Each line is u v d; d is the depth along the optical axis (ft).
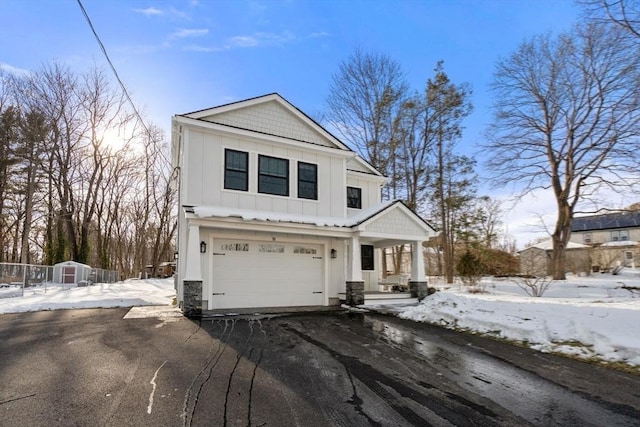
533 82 66.64
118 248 108.47
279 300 37.91
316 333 24.75
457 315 28.89
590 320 22.94
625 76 56.03
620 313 22.66
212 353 19.07
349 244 39.99
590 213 64.44
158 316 30.04
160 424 11.14
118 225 107.04
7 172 81.61
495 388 14.97
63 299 38.99
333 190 42.65
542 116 67.15
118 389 13.83
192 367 16.63
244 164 38.01
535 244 116.16
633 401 13.74
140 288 58.49
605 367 17.75
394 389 14.62
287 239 38.96
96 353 18.51
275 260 38.27
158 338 22.00
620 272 88.84
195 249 31.94
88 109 85.51
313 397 13.56
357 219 40.65
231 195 36.81
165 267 110.83
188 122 35.37
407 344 22.16
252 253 37.24
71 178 82.17
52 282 60.18
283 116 41.24
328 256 40.91
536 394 14.37
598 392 14.62
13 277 49.85
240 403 12.84
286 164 40.24
